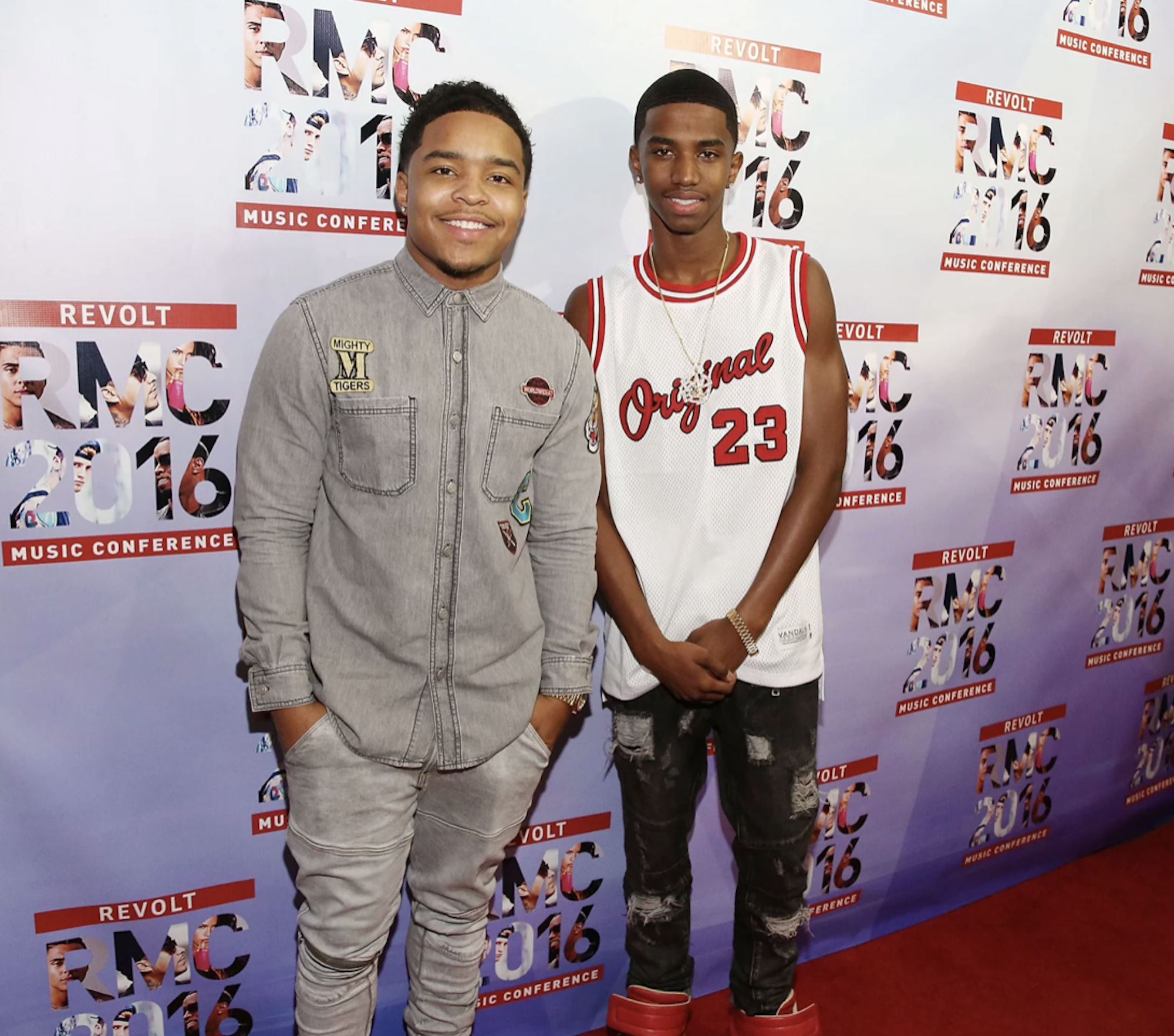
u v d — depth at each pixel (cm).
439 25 147
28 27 127
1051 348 215
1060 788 240
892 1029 179
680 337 151
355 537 123
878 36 179
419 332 123
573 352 135
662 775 158
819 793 203
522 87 154
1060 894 231
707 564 151
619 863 188
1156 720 256
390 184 149
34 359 135
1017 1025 181
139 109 134
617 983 192
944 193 193
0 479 136
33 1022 151
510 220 125
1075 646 235
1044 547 224
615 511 153
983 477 212
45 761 144
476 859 139
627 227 167
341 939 130
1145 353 229
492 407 125
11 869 145
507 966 182
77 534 141
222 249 141
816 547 159
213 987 161
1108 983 195
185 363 142
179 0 133
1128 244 220
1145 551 242
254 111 140
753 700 154
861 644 202
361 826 127
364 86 145
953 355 202
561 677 137
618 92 161
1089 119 208
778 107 173
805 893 168
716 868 195
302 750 124
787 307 149
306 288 147
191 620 149
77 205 133
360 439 120
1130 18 208
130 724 148
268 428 121
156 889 154
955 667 216
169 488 145
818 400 150
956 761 221
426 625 125
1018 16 193
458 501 124
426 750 129
